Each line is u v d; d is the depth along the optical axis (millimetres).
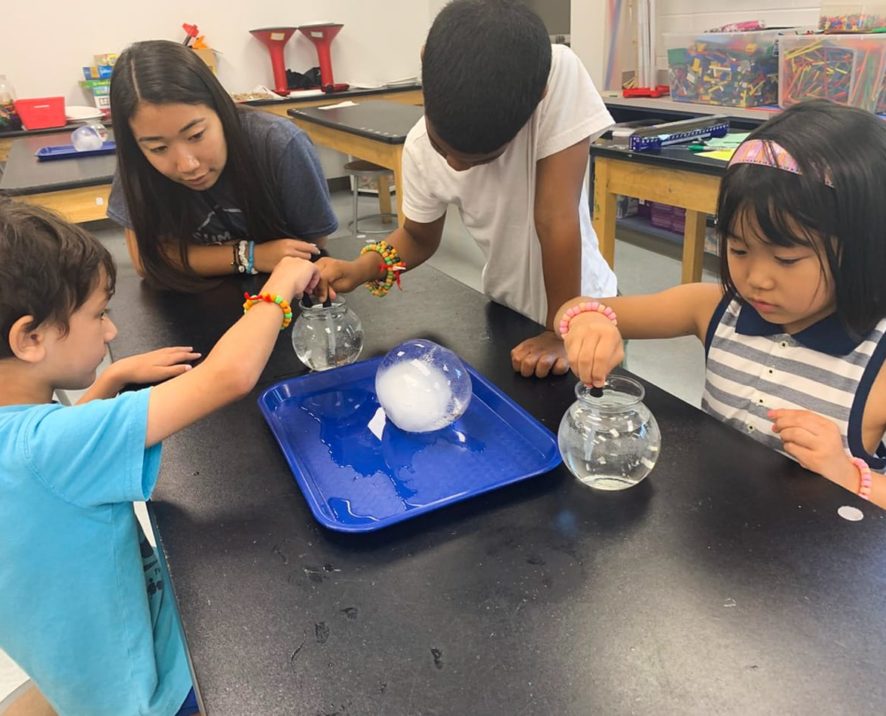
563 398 889
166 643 822
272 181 1503
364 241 1611
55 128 3748
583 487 712
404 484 737
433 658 524
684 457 743
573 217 1100
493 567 611
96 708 791
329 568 622
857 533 619
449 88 844
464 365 916
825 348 835
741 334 917
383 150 3100
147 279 1429
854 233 703
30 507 669
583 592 576
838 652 506
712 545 617
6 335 689
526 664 514
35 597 710
